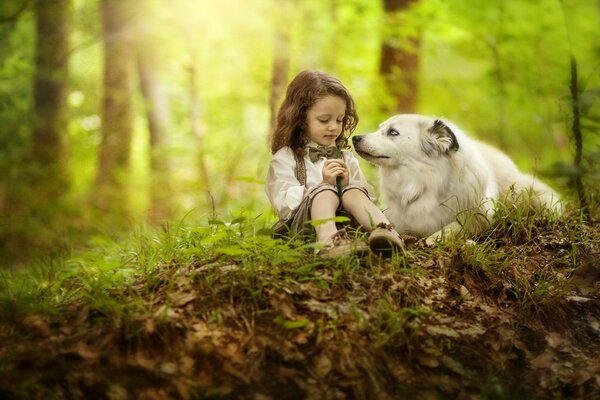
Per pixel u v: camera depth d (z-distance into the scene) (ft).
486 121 37.73
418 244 12.68
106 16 36.50
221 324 9.73
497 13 29.76
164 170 35.91
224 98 42.47
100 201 33.81
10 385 8.65
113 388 8.77
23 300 10.55
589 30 32.19
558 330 10.77
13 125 32.22
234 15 35.42
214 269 10.76
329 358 9.36
